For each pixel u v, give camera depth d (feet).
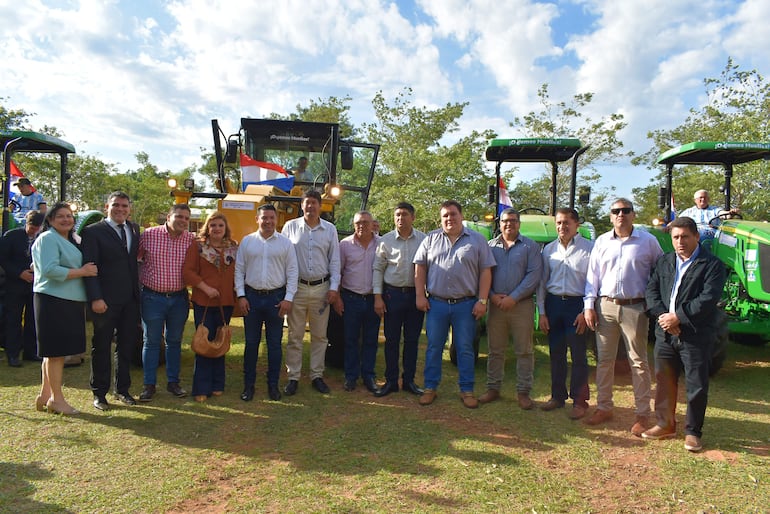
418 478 10.68
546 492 10.20
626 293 13.37
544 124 75.36
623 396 16.28
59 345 13.46
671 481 10.73
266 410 14.62
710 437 13.05
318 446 12.22
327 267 16.35
